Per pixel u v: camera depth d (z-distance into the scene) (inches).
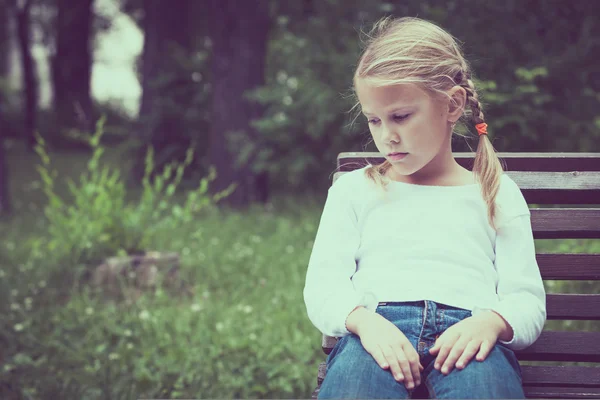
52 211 206.5
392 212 71.9
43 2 871.7
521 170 79.9
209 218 277.0
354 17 303.0
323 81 303.4
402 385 62.1
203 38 470.9
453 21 261.4
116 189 205.8
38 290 178.4
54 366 133.5
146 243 199.2
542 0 261.0
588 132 253.4
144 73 434.3
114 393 120.7
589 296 76.5
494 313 65.7
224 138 334.3
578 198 79.1
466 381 60.7
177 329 149.8
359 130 283.3
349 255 72.1
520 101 241.6
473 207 71.1
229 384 124.2
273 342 142.4
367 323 65.1
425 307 67.0
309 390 124.0
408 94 66.1
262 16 339.3
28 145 803.4
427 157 68.4
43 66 1225.4
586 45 255.8
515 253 70.1
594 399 69.9
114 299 180.4
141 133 416.8
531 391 71.7
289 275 194.4
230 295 179.3
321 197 339.6
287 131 317.4
